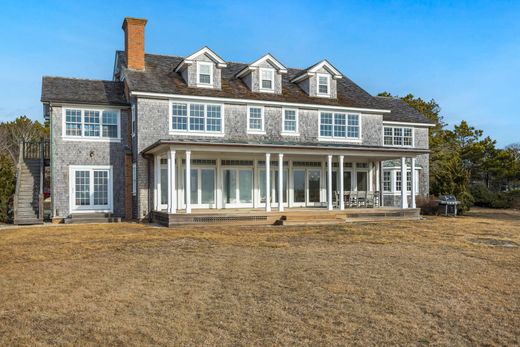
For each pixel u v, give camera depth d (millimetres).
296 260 11281
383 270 10172
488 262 11266
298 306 7539
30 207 22078
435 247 13539
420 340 6191
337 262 11039
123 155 23453
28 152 24562
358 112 26578
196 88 23750
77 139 22688
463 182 27250
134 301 7750
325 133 25844
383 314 7191
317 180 25969
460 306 7648
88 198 22812
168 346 5910
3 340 6055
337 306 7551
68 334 6277
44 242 14406
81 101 22531
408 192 29891
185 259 11414
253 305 7578
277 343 6031
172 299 7875
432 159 39906
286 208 24062
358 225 20125
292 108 25094
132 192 23328
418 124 29984
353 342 6094
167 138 22531
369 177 26828
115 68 27500
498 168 43531
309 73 26141
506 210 32344
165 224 19594
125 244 13906
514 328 6680
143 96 22078
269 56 25219
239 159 24172
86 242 14352
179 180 22906
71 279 9273
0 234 16781
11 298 7926
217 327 6578
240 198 24141
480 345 6086
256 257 11703
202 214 19625
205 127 23297
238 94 24234
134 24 24156
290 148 21391
